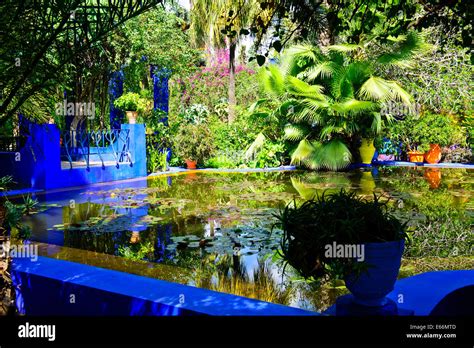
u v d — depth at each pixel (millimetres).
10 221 2273
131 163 9102
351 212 1671
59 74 2035
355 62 10336
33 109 2451
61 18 1866
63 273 2277
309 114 10547
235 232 4184
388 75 11602
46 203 5945
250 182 8219
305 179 8602
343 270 1580
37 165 7285
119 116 10719
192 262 3225
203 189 7297
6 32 1767
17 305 2312
